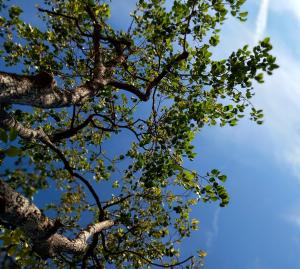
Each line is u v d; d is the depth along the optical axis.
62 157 7.81
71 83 11.52
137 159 11.06
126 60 11.52
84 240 6.70
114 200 11.48
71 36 11.11
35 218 5.02
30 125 11.85
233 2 8.94
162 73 9.39
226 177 9.10
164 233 11.01
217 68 9.20
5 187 4.62
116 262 11.14
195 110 10.27
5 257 4.17
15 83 5.20
